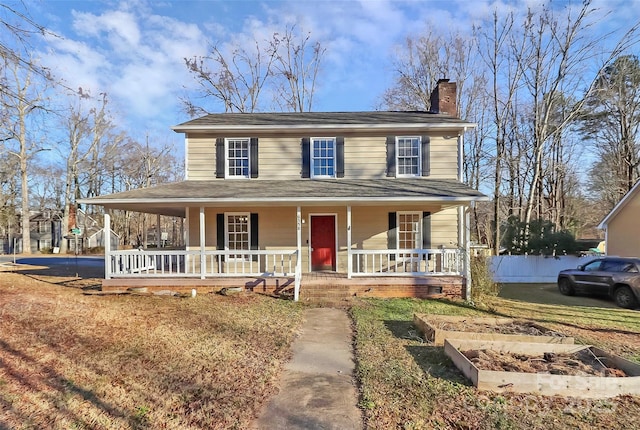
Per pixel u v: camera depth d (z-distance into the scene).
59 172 44.91
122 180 47.81
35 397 4.64
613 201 31.02
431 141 13.95
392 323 8.32
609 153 29.34
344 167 13.98
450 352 5.88
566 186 32.97
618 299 10.70
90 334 7.25
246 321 8.34
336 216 13.74
